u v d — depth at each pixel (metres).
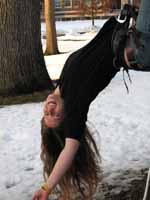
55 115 3.16
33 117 9.23
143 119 8.74
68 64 3.09
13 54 11.30
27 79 11.38
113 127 8.19
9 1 11.27
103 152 6.68
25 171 6.09
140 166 6.09
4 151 7.01
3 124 8.75
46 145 3.46
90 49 3.02
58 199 4.63
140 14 2.55
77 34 33.97
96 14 39.31
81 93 2.97
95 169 3.55
